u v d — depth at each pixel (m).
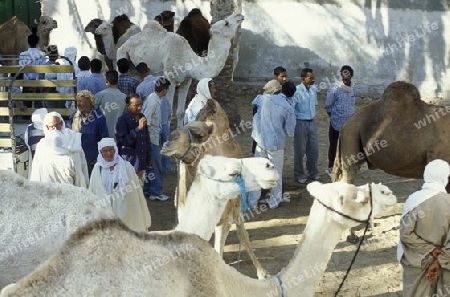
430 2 17.47
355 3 17.81
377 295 7.75
